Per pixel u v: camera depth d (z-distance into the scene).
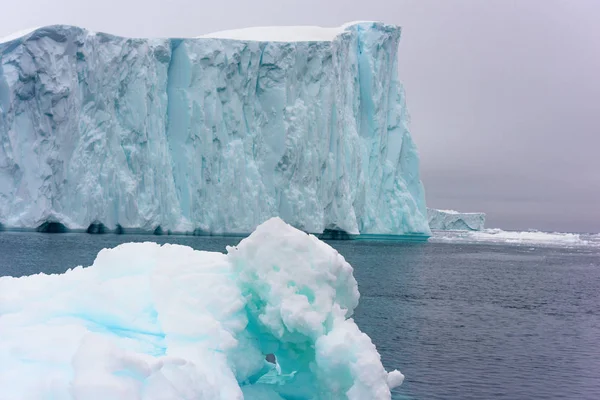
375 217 59.16
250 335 7.21
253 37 55.72
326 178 54.62
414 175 61.44
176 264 7.14
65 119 44.97
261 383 7.23
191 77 50.38
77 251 33.12
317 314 6.81
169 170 49.25
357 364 6.32
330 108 54.78
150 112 49.12
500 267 45.72
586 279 38.22
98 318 6.39
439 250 61.12
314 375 7.25
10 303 6.39
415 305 23.20
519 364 13.50
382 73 59.44
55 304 6.32
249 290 7.32
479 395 10.81
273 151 52.47
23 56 43.72
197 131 50.09
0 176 43.97
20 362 5.22
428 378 11.91
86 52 46.19
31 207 43.91
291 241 7.21
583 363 13.74
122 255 7.31
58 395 4.71
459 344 15.66
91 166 46.25
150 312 6.74
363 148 59.03
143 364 4.88
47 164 44.34
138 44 48.56
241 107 51.91
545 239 105.25
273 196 52.25
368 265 39.66
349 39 57.59
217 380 5.79
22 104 44.28
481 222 117.38
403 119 61.34
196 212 49.91
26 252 32.31
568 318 21.70
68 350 5.32
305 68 54.22
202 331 6.21
